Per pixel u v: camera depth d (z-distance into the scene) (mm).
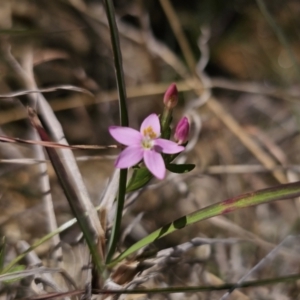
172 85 457
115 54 450
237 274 508
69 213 521
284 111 640
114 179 474
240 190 552
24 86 551
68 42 609
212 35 719
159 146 447
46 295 462
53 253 487
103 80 618
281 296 500
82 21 625
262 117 648
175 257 480
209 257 505
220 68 699
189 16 712
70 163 475
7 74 551
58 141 484
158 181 539
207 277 501
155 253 473
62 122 577
